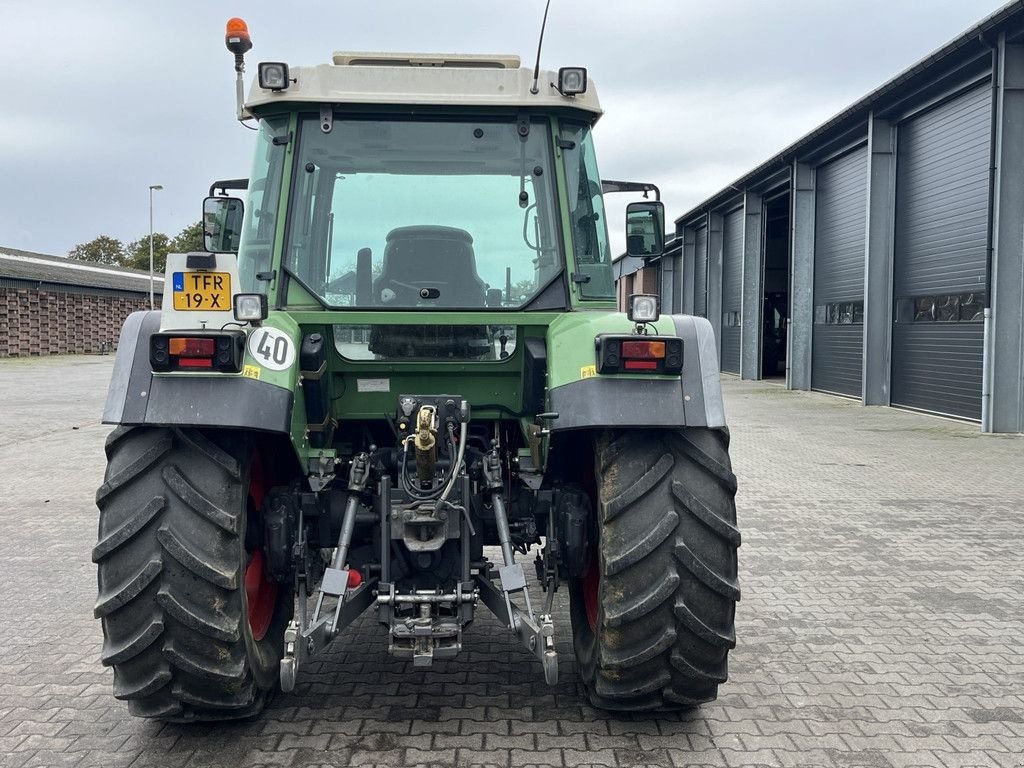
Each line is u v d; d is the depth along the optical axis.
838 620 4.94
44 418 15.89
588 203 3.90
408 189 3.80
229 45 3.95
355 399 3.77
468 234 3.80
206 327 3.09
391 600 3.33
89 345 44.19
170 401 3.05
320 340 3.52
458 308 3.77
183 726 3.54
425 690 3.89
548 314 3.72
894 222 17.03
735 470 10.12
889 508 8.02
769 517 7.64
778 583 5.67
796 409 17.19
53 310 41.06
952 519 7.56
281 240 3.74
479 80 3.79
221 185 4.85
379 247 3.77
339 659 4.28
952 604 5.23
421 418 3.30
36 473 10.17
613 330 3.35
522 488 3.87
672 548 3.22
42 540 6.96
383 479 3.46
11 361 35.19
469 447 3.77
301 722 3.57
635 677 3.33
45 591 5.57
